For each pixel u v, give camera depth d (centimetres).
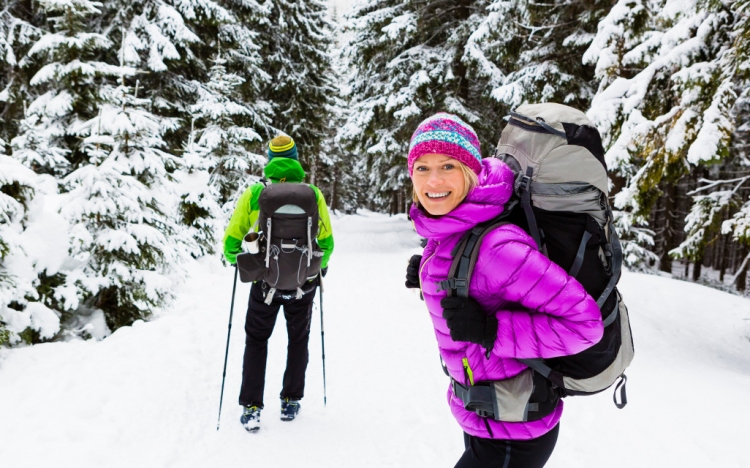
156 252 473
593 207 130
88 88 719
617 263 133
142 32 965
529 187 131
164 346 390
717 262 2378
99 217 439
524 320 126
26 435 252
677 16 571
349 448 277
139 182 478
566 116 135
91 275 433
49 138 694
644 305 698
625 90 613
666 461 247
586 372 133
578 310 121
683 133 525
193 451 264
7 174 375
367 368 404
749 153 1026
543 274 123
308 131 1859
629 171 856
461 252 134
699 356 493
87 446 249
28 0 909
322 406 330
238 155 1116
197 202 766
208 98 1102
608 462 251
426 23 1388
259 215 268
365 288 746
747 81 500
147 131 541
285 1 1722
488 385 139
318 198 279
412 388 362
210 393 336
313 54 1889
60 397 291
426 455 271
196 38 1017
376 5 1506
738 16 514
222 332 462
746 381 379
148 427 278
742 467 236
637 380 357
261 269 265
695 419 286
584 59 704
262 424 301
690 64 538
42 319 377
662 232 1642
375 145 1411
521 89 1032
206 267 771
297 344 305
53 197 502
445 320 142
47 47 660
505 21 1080
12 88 866
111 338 403
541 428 140
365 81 1595
